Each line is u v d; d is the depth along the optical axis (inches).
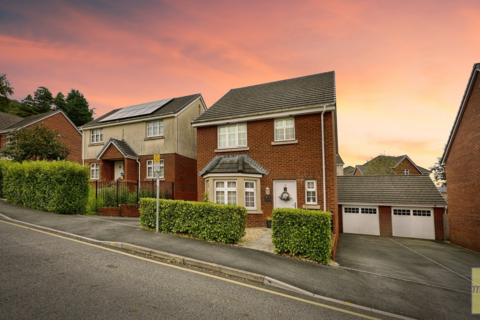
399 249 528.7
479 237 541.0
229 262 260.1
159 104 827.4
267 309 179.6
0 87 1359.5
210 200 497.0
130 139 775.7
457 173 642.2
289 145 504.1
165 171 716.7
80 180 472.7
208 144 577.0
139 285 197.0
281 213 308.5
